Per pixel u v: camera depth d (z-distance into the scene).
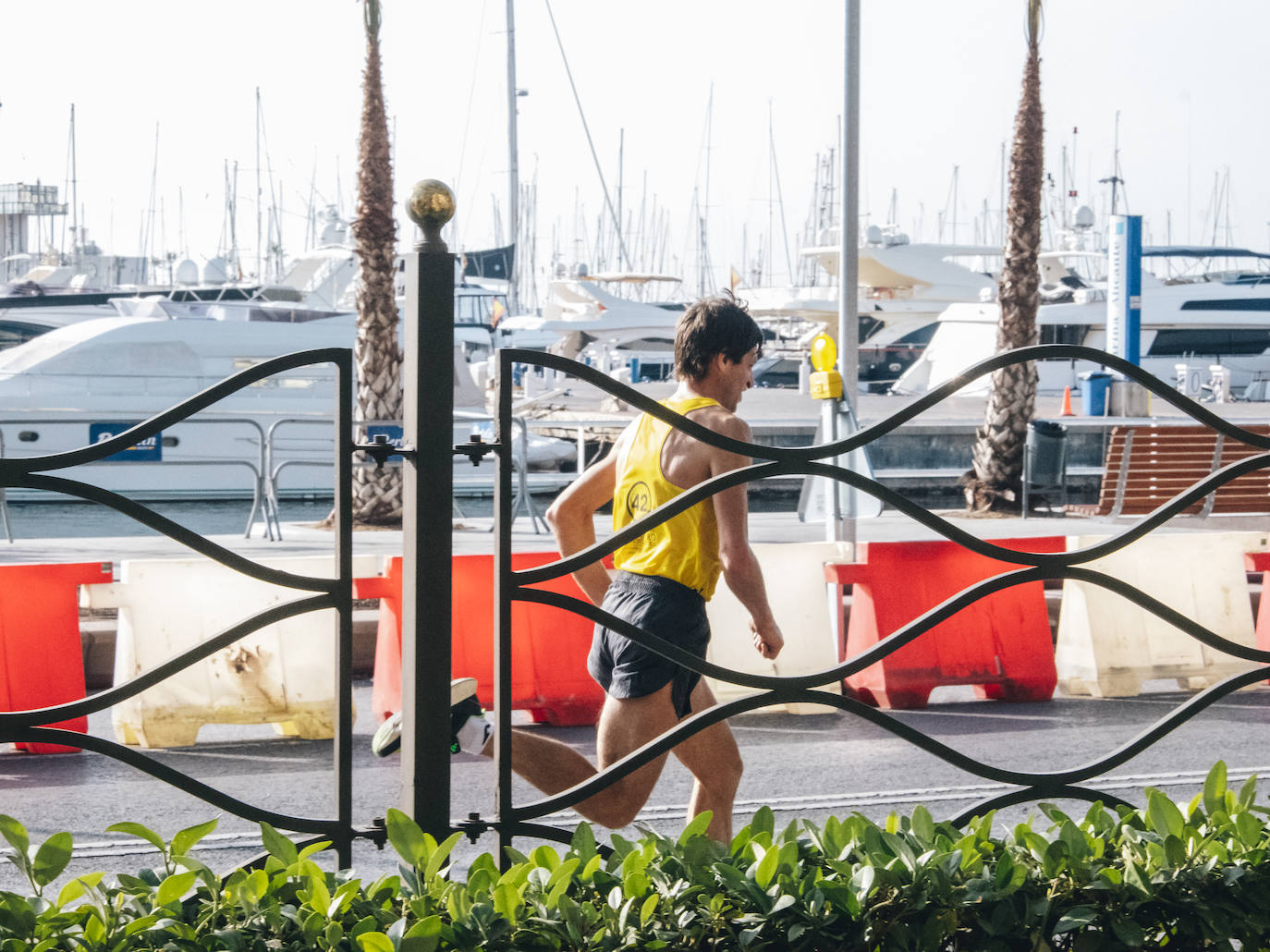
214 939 3.19
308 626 9.73
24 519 28.12
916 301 56.97
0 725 3.47
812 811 7.81
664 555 5.13
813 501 14.16
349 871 3.58
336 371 3.68
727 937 3.36
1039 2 22.61
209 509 29.53
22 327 38.91
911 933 3.47
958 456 30.22
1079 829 3.77
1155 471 19.14
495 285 58.59
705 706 5.36
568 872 3.35
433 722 3.71
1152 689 11.58
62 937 3.11
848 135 13.98
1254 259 61.88
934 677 10.72
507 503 3.85
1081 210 66.81
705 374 5.26
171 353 29.38
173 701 9.36
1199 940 3.65
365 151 21.05
